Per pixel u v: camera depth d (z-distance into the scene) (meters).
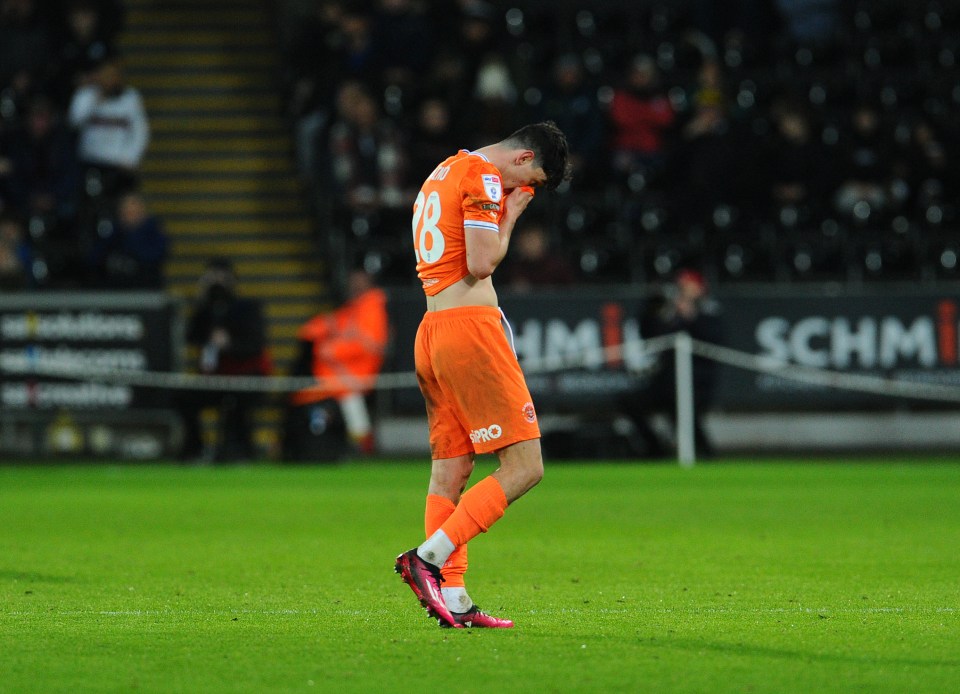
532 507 45.97
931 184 81.69
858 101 87.88
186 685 18.00
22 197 76.75
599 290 75.56
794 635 21.75
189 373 71.56
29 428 68.88
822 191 79.69
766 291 74.44
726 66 89.25
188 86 87.31
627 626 22.69
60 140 76.75
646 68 82.06
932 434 74.00
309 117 81.31
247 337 66.38
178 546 35.56
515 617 23.80
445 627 22.28
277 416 73.62
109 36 83.38
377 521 41.94
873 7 92.19
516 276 72.69
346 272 76.31
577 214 79.56
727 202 79.06
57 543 36.28
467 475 23.38
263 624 22.94
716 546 35.22
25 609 24.78
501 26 87.81
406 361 72.00
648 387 68.19
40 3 85.75
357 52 83.62
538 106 81.94
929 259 78.88
